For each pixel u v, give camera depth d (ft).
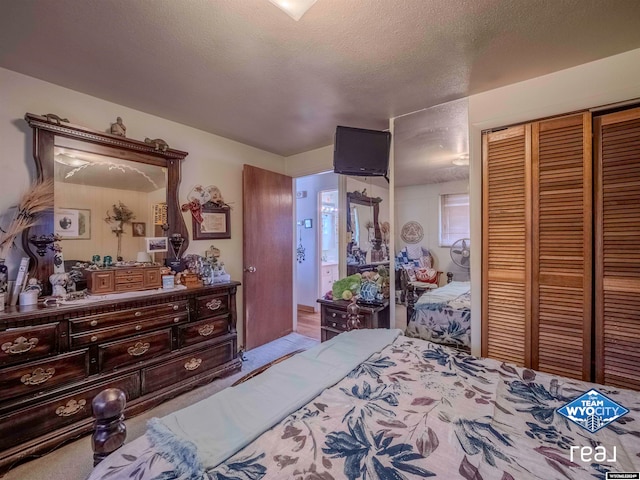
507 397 3.56
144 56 5.39
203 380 7.77
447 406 3.34
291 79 6.22
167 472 2.39
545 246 5.98
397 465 2.49
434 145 7.64
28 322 5.16
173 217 8.41
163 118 8.36
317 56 5.40
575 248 5.66
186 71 5.89
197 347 7.72
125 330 6.38
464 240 7.26
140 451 2.64
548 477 2.35
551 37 4.92
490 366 4.41
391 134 8.39
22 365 5.08
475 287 6.98
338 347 5.06
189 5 4.15
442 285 7.59
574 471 2.40
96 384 5.90
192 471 2.39
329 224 17.74
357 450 2.66
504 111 6.58
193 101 7.27
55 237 6.26
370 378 4.03
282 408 3.28
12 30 4.66
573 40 5.00
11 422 4.93
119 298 6.32
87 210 6.91
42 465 5.04
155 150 7.82
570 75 5.85
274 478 2.35
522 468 2.44
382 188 8.87
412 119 8.00
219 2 4.10
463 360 4.62
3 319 4.89
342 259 10.37
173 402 7.02
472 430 2.91
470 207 7.05
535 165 6.09
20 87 6.05
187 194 9.09
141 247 7.81
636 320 5.12
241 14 4.33
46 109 6.36
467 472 2.40
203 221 9.43
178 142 8.79
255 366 9.21
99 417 2.79
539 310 6.03
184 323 7.50
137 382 6.53
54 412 5.37
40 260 6.17
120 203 7.46
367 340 5.39
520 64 5.72
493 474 2.38
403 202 8.25
